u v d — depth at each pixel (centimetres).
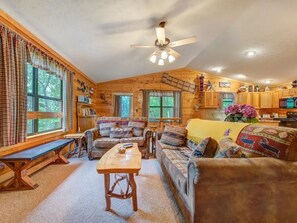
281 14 306
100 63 463
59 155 346
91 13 242
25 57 265
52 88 382
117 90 671
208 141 182
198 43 435
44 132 347
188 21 313
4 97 222
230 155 154
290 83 654
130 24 288
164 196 216
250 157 165
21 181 234
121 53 420
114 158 212
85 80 552
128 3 232
